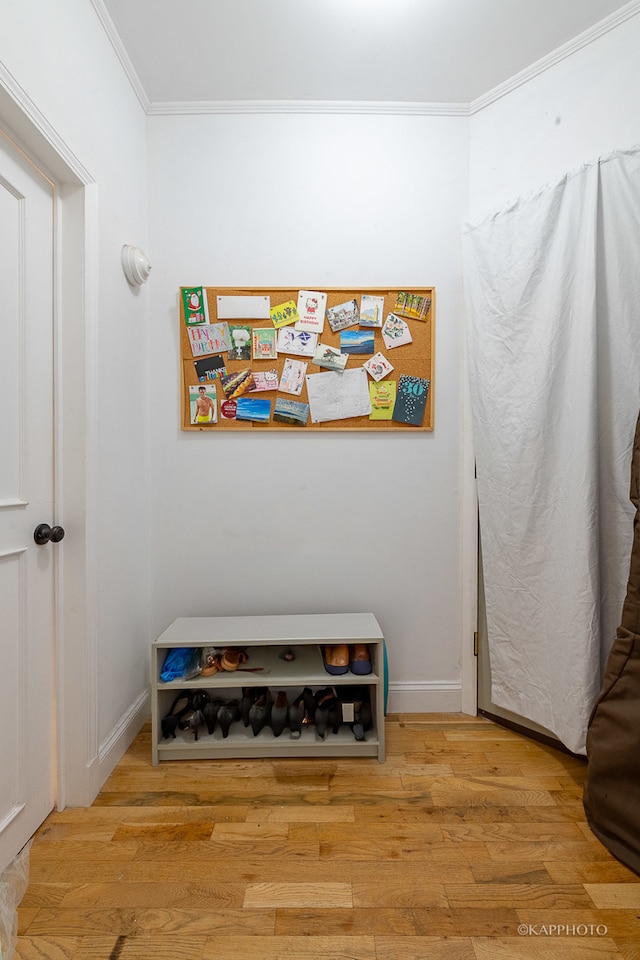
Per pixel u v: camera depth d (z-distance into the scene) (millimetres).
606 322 1641
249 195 2076
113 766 1700
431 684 2094
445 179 2080
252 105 2053
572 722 1658
